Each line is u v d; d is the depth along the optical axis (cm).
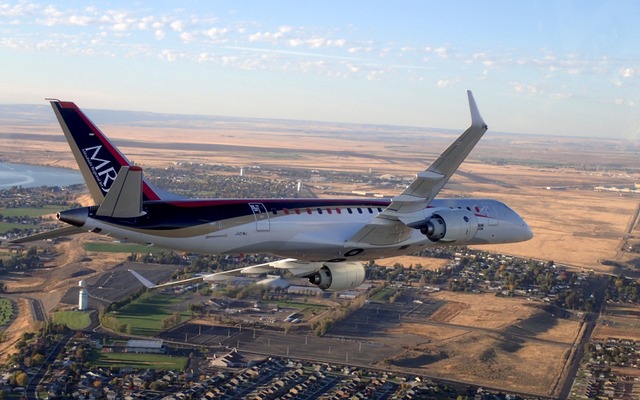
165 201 3700
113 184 3250
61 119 3791
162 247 3747
